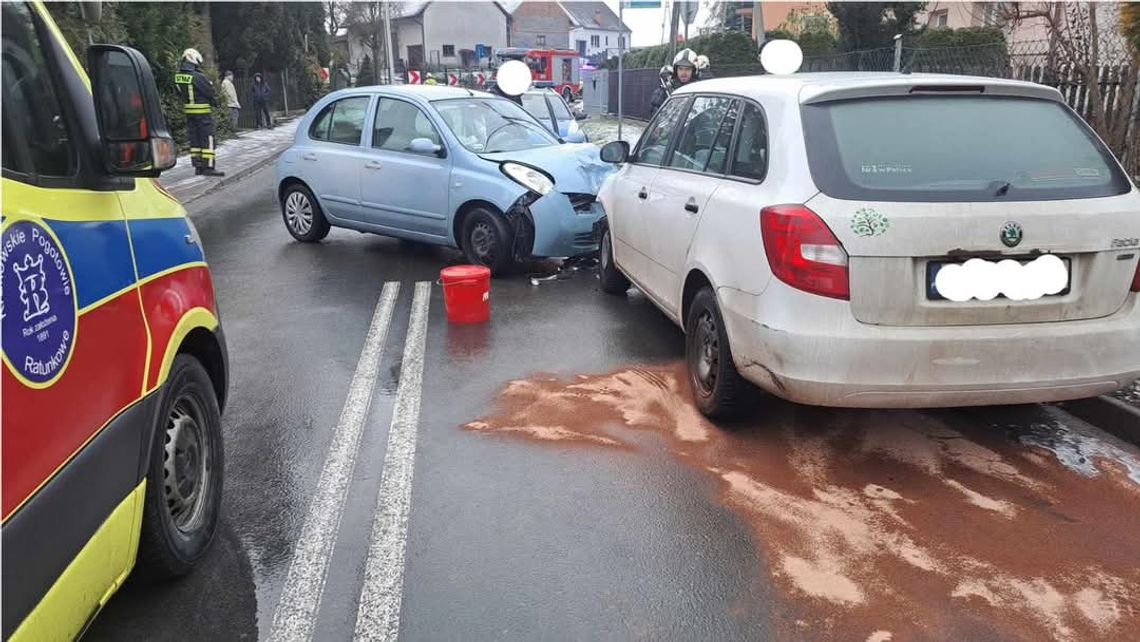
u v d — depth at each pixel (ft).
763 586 10.30
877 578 10.41
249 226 36.94
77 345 7.75
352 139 29.84
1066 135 12.92
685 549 11.09
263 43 108.88
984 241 11.69
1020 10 33.88
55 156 8.19
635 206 19.72
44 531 6.96
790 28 92.99
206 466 11.17
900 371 11.80
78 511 7.59
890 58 46.34
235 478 13.21
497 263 26.16
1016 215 11.77
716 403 14.40
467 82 140.15
